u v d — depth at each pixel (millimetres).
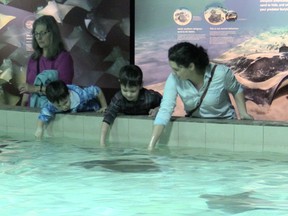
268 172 2666
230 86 3326
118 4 5066
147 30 4941
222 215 1937
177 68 3123
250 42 4582
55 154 3273
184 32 4805
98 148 3471
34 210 2029
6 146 3605
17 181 2537
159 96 3770
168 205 2080
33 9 5594
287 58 4453
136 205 2084
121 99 3676
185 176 2600
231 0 4594
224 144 3320
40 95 4676
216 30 4691
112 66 5230
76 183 2480
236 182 2461
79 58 5367
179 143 3473
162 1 4844
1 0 5762
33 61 4863
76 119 3916
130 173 2684
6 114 4367
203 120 3375
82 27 5301
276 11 4438
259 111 4637
